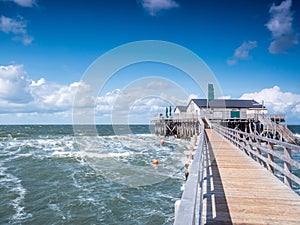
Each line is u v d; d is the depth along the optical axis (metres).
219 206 4.14
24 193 11.91
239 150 10.29
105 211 10.02
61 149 25.98
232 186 5.29
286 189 5.09
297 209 4.04
